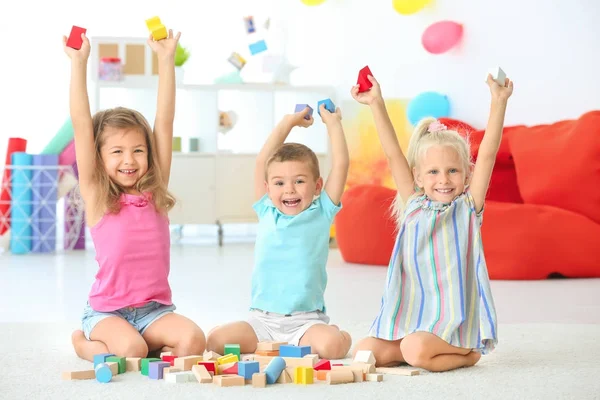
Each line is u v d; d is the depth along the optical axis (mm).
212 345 2008
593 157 4055
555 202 4086
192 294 3252
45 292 3328
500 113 1946
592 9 4938
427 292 1954
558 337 2283
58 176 5133
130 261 2020
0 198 5109
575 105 4977
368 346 1920
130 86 5270
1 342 2201
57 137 5211
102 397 1542
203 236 6105
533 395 1574
